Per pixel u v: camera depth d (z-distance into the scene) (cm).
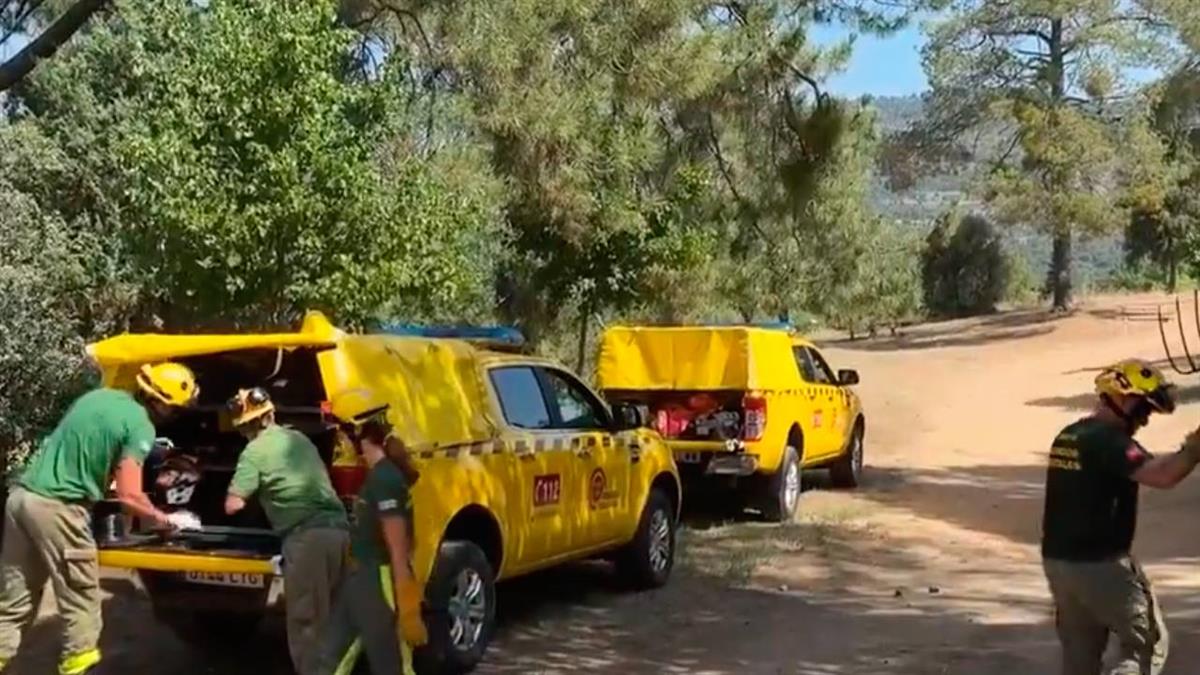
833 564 1299
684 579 1212
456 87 1427
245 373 897
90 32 1631
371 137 1323
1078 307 5091
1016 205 4744
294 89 1251
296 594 750
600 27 1448
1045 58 4894
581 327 2055
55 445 766
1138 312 4850
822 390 1688
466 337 1126
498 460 936
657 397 1505
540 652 955
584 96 1444
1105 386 659
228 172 1255
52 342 1268
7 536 771
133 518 839
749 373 1478
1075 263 5631
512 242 1912
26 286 1261
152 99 1326
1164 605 1084
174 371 805
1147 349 3981
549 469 1000
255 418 761
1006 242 5591
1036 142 4628
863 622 1051
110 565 820
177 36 1306
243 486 748
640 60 1459
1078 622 671
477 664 908
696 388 1490
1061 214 4666
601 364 1527
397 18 1402
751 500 1553
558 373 1070
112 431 763
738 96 1553
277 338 817
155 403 801
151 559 815
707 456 1469
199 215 1236
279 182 1242
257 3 1256
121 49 1612
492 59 1376
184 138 1255
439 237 1353
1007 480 1941
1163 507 1638
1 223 1359
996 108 4791
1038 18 4788
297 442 761
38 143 1510
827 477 1897
